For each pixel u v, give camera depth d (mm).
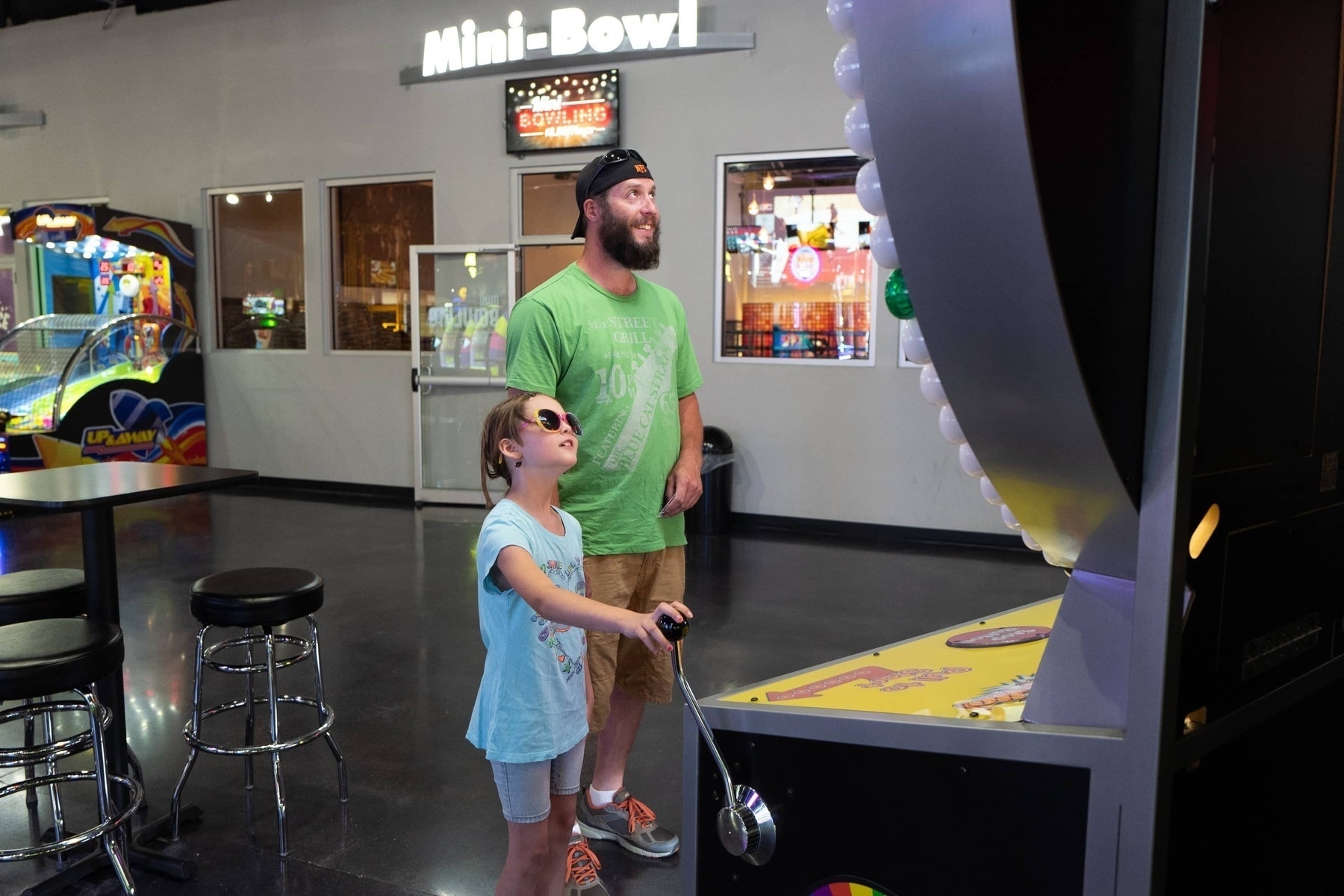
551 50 6613
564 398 2084
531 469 1604
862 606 4527
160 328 7699
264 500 7434
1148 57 738
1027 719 967
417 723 3105
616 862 2242
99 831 1999
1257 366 896
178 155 8086
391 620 4223
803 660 3723
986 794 914
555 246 7008
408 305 7586
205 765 2797
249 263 8070
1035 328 733
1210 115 741
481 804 2543
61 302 7891
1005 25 644
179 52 7980
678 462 2232
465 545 5812
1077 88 694
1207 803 930
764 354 6484
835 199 6211
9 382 7121
